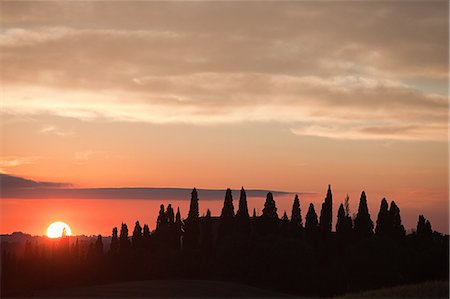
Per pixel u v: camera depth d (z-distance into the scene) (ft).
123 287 409.69
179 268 462.19
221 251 455.63
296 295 402.93
